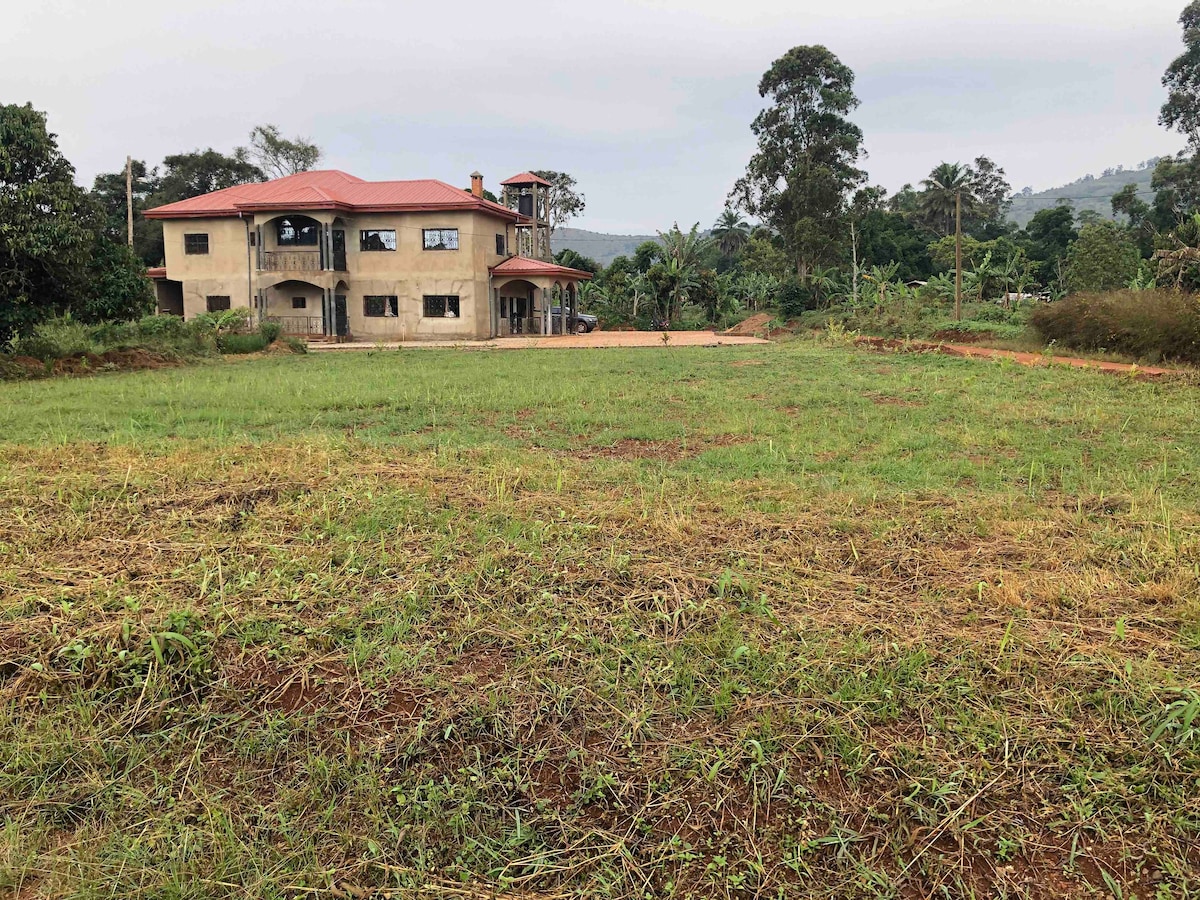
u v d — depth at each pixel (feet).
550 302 112.27
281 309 107.14
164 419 31.91
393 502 16.89
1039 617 12.17
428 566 13.56
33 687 10.20
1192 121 154.10
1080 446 26.45
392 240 104.99
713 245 152.97
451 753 9.10
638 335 114.52
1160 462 23.84
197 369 58.59
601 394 40.42
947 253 167.53
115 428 29.17
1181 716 9.39
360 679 10.27
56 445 23.58
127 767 8.93
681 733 9.34
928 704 9.82
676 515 16.74
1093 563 14.55
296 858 7.76
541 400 38.19
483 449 24.30
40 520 15.66
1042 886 7.52
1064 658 10.79
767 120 153.48
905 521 16.88
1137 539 15.70
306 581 12.84
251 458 21.20
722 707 9.68
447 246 104.12
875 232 183.01
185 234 107.34
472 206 101.71
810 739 9.16
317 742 9.30
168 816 8.23
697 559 14.28
